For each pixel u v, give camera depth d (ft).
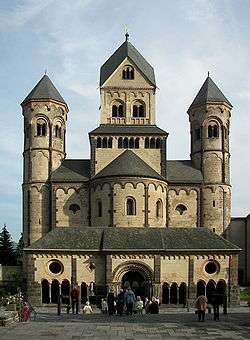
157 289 252.42
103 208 327.26
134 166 328.70
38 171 347.77
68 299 236.43
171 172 357.20
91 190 340.39
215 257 256.52
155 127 360.48
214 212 350.43
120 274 253.65
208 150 357.82
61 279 253.24
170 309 232.12
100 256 255.91
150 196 325.83
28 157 351.87
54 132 355.15
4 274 345.10
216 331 123.24
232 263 256.73
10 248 529.04
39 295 250.16
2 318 141.79
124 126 361.30
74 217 341.82
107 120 366.02
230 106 367.66
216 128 361.10
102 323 144.66
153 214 326.24
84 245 258.78
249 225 376.89
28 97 357.20
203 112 362.74
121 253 254.27
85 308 202.18
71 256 254.88
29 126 353.51
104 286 253.65
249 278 374.02
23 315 155.74
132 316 177.47
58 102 357.82
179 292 254.47
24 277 291.38
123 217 320.50
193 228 278.05
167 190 348.38
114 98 369.30
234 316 172.45
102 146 350.43
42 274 252.42
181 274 254.68
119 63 371.76
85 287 254.06
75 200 344.08
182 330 125.70
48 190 346.33
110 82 369.91
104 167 346.95
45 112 353.31
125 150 349.41
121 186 322.55
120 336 114.42
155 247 256.32
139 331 123.85
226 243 262.06
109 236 265.34
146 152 351.67
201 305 151.84
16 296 201.98
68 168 354.95
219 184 353.51
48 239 260.83
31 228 343.05
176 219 347.97
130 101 368.89
